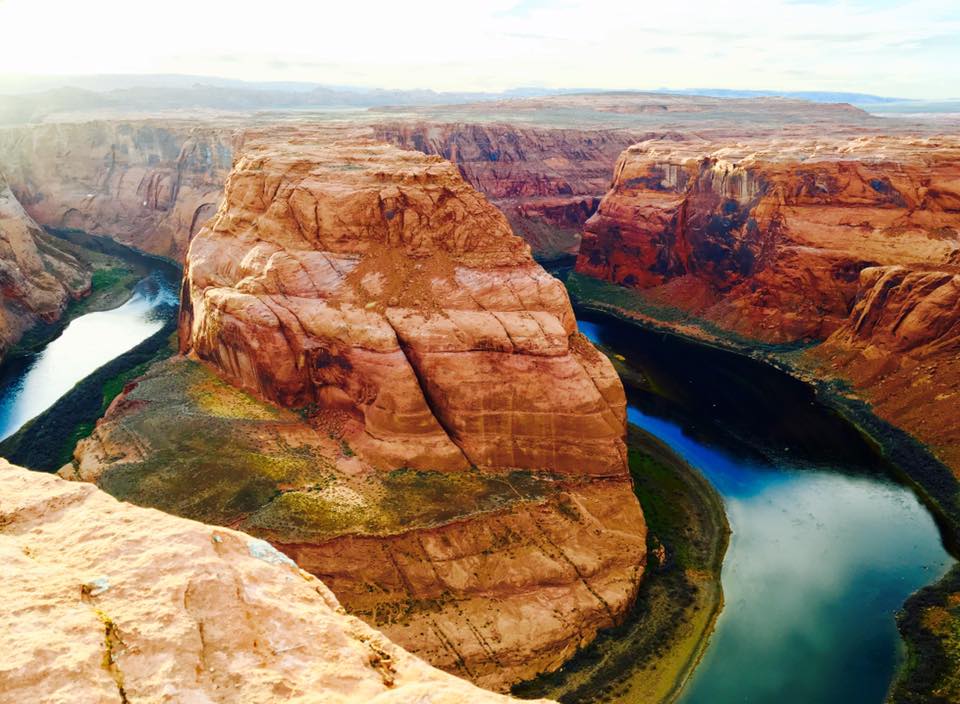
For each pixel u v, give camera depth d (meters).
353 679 10.85
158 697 9.45
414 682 11.25
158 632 10.21
